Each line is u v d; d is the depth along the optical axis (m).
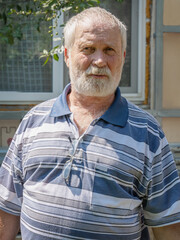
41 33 3.36
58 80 3.40
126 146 1.54
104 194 1.49
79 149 1.53
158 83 3.32
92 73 1.55
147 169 1.55
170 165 1.63
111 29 1.57
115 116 1.59
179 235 1.61
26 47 3.39
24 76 3.43
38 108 1.73
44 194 1.54
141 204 1.63
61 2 2.79
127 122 1.59
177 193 1.61
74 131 1.58
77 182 1.50
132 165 1.52
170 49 3.34
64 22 3.22
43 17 3.13
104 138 1.54
